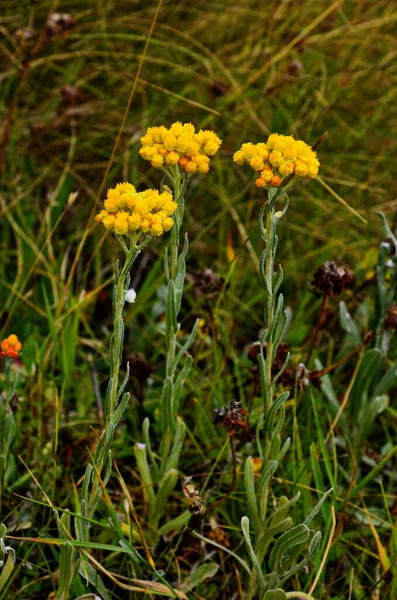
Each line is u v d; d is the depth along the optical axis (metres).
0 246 0.95
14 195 0.98
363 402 0.78
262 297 0.92
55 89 1.09
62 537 0.63
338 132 1.12
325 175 1.06
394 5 1.23
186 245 0.67
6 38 1.13
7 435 0.70
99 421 0.81
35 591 0.70
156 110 1.10
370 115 1.14
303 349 0.89
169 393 0.69
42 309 0.92
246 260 0.98
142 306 0.90
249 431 0.77
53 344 0.80
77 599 0.63
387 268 0.81
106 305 0.94
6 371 0.69
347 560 0.73
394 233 0.90
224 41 1.21
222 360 0.85
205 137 0.63
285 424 0.78
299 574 0.71
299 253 1.00
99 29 1.14
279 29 1.20
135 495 0.77
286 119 1.12
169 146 0.63
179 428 0.71
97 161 1.07
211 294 0.82
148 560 0.69
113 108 1.10
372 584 0.72
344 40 1.19
